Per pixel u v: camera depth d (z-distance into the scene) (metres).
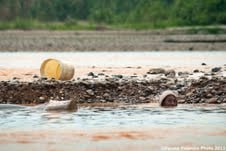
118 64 102.94
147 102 62.25
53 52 158.62
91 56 133.38
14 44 169.38
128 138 45.12
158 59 120.19
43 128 48.53
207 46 169.62
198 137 45.38
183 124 50.03
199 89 64.25
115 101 62.53
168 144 43.38
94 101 62.41
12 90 63.25
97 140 44.50
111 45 170.38
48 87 63.88
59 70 69.81
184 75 78.75
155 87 65.69
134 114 54.81
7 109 57.28
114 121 51.44
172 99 59.84
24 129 48.16
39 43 170.25
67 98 62.62
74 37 179.00
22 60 117.06
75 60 116.19
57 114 54.81
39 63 107.00
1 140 44.56
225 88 64.44
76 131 47.41
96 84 64.62
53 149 42.00
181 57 128.00
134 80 68.19
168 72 80.75
